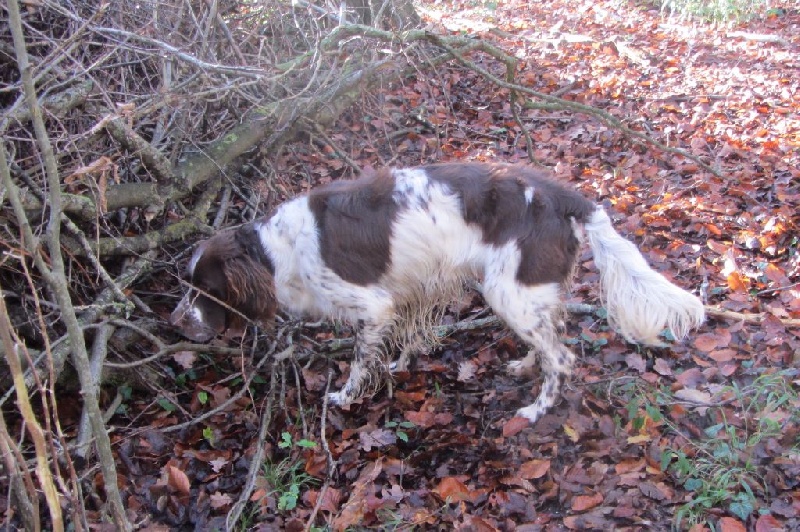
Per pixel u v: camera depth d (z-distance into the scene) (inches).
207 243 73.0
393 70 113.6
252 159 92.2
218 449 71.6
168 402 75.2
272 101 94.4
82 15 81.4
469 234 69.1
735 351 75.1
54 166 48.8
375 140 109.6
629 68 144.7
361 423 73.7
